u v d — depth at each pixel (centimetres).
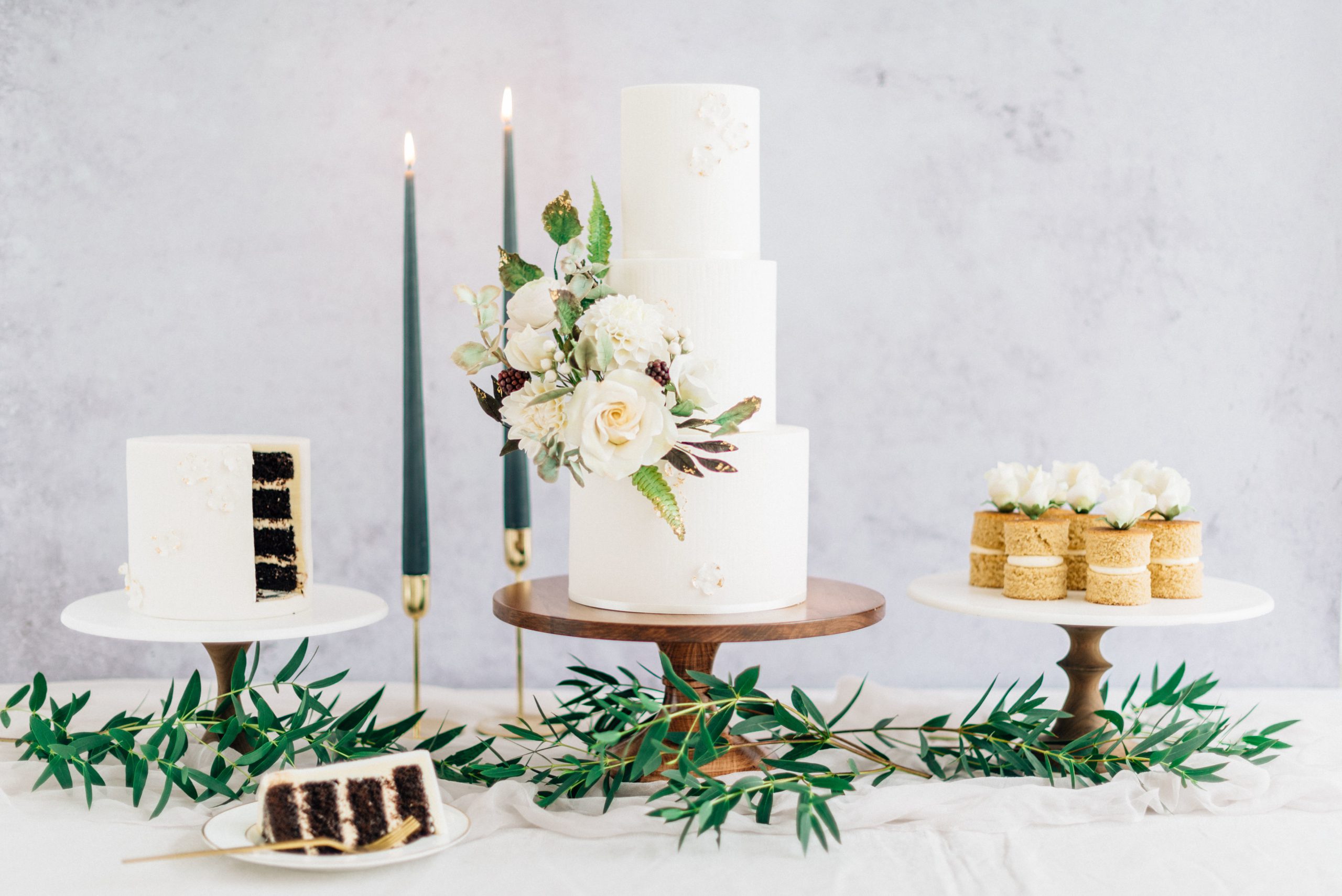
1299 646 195
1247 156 188
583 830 103
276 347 184
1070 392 190
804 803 97
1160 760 115
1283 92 188
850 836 104
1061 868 97
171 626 112
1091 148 188
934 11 185
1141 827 107
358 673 188
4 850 96
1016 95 186
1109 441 191
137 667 186
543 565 188
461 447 186
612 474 99
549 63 183
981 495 191
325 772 96
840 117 185
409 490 140
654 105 116
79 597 184
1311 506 193
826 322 188
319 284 184
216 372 184
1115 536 122
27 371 181
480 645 189
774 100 185
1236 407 191
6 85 178
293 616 119
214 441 119
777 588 117
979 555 134
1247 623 195
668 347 105
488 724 146
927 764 122
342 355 185
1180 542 127
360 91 182
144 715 148
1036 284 189
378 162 183
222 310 183
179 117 180
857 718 148
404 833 95
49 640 184
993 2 185
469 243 184
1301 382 191
